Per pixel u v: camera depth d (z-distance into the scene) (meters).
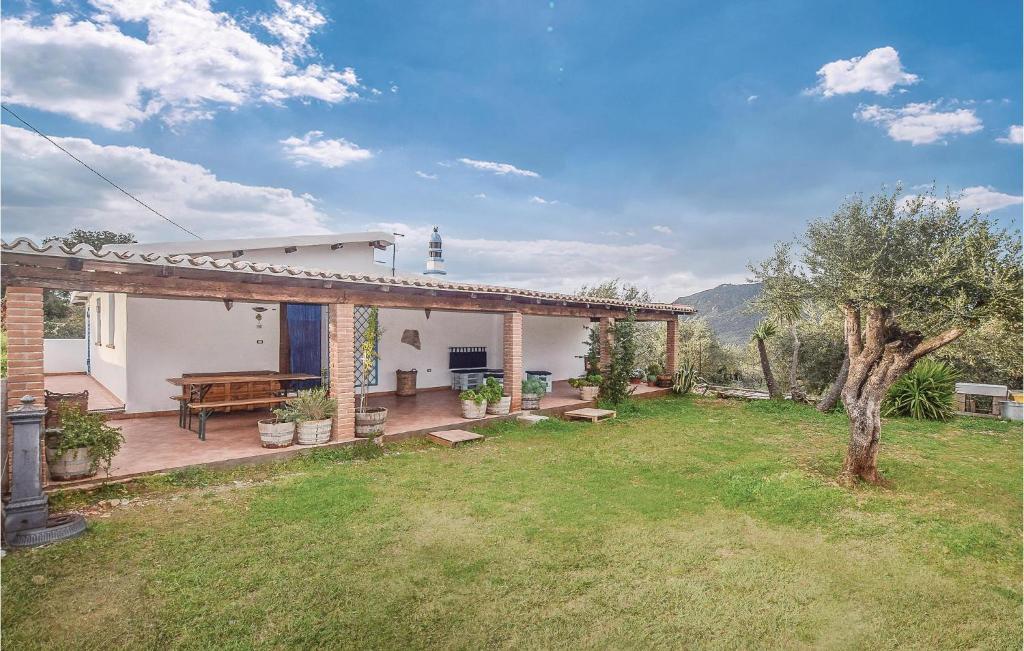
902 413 12.73
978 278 5.66
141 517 5.22
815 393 19.80
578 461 7.85
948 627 3.58
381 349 13.55
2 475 5.43
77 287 5.86
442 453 8.27
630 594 3.91
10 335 5.43
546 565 4.34
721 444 9.22
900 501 6.23
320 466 7.32
